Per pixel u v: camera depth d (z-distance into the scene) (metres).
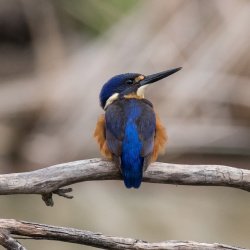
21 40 20.34
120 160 6.73
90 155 14.79
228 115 14.74
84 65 16.50
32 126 15.66
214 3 15.45
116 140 6.91
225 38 15.16
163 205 12.30
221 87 14.77
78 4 18.11
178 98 14.77
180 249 6.03
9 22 20.02
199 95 14.74
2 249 9.73
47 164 14.69
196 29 15.45
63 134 15.12
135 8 17.03
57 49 17.83
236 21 15.20
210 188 12.99
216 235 11.39
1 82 18.09
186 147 14.53
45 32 18.23
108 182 13.19
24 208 12.06
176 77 15.00
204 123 14.67
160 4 15.92
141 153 6.77
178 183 6.73
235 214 11.95
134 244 6.04
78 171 6.61
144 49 15.66
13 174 6.43
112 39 16.42
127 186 6.73
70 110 15.41
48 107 15.62
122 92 8.09
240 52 14.92
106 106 8.15
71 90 15.62
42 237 5.99
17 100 16.06
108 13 17.92
